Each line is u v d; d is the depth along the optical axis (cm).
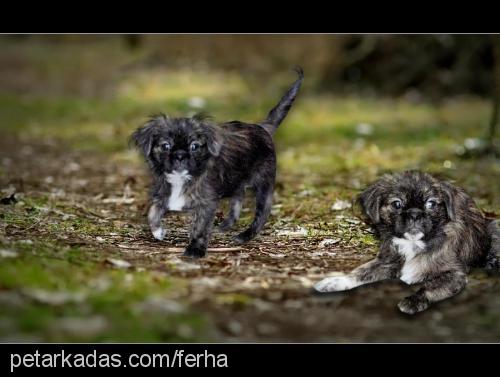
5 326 291
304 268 327
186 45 855
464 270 326
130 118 565
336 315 308
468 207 332
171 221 358
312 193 386
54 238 332
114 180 405
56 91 739
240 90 672
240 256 333
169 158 334
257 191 352
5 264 307
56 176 410
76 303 299
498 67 435
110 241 337
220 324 301
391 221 325
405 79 677
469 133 473
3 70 895
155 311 300
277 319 304
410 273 324
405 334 304
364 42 689
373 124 529
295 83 363
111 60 917
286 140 479
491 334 304
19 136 513
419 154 434
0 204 359
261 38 793
